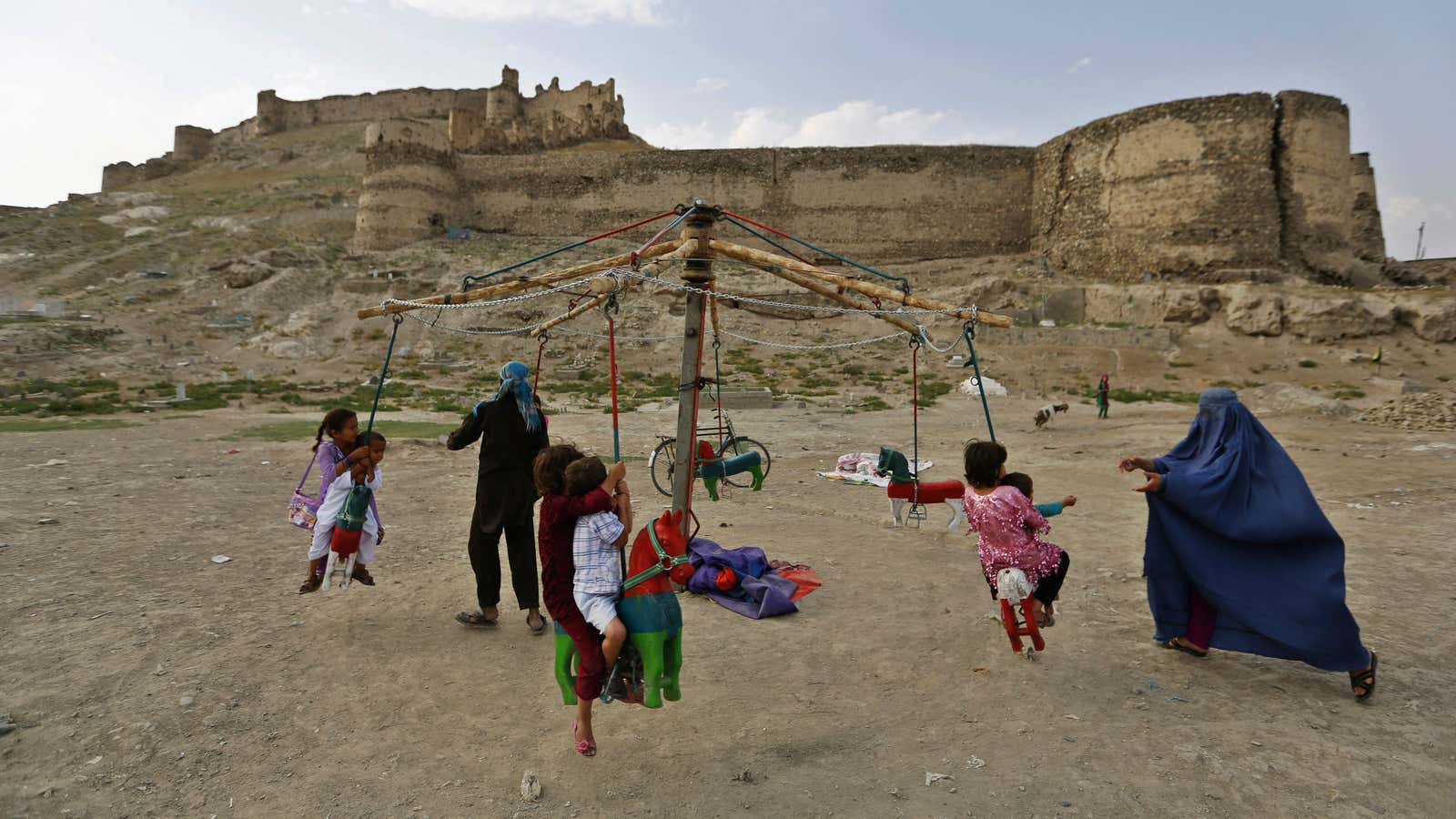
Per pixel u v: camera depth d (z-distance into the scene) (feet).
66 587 20.79
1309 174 129.08
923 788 12.41
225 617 19.12
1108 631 19.44
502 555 26.25
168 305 135.13
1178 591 17.33
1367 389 93.86
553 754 13.34
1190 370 105.60
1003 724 14.55
